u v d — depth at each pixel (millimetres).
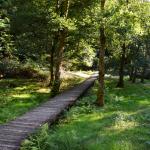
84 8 29219
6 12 31656
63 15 28766
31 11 30562
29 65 39000
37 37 32938
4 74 37500
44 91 30516
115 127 16531
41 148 12766
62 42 28875
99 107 22625
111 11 21609
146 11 22359
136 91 34094
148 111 20875
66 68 48875
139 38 37156
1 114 20094
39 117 17656
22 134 14164
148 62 44125
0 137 13672
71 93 27984
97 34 26938
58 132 15750
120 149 13109
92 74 53375
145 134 15406
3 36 31578
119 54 36938
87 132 15781
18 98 26281
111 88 35281
